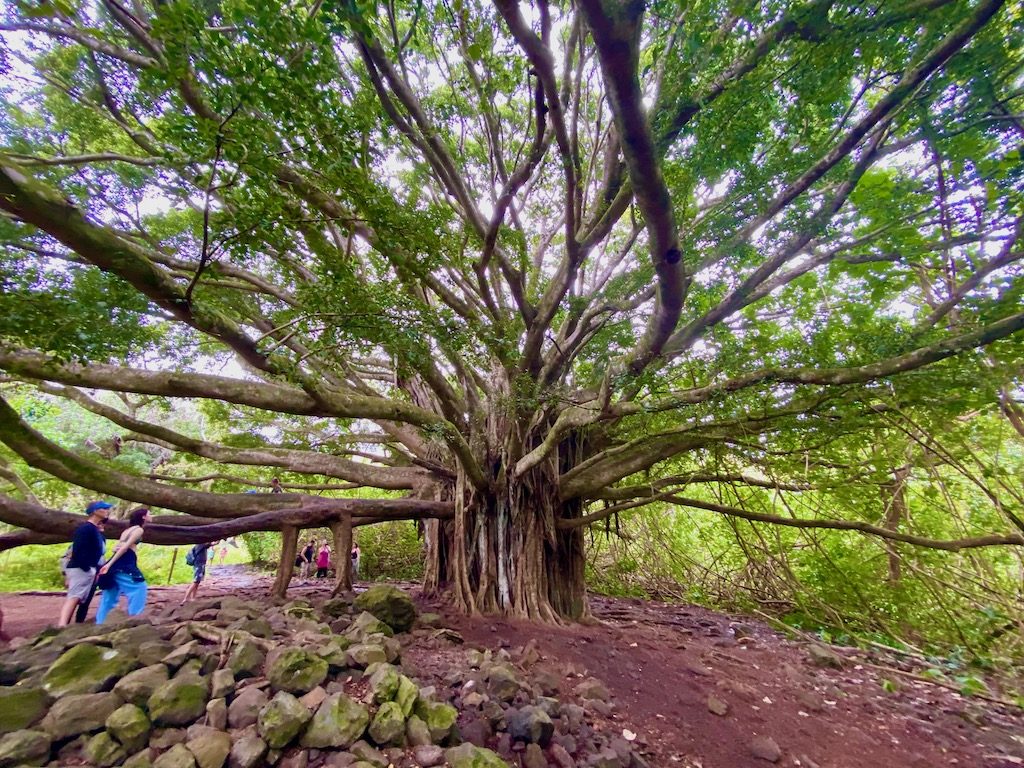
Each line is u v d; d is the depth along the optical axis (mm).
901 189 6922
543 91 4758
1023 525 7109
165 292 4375
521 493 8852
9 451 11234
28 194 3406
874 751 5602
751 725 5773
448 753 3781
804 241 6559
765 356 7629
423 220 5949
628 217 11188
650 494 9234
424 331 5762
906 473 8672
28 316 4035
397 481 10141
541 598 8391
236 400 6062
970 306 7293
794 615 11852
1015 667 8750
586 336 9102
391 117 5902
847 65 5234
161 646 4199
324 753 3562
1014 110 6117
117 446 10703
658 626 9859
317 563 16516
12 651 4387
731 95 5324
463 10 5516
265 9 3439
